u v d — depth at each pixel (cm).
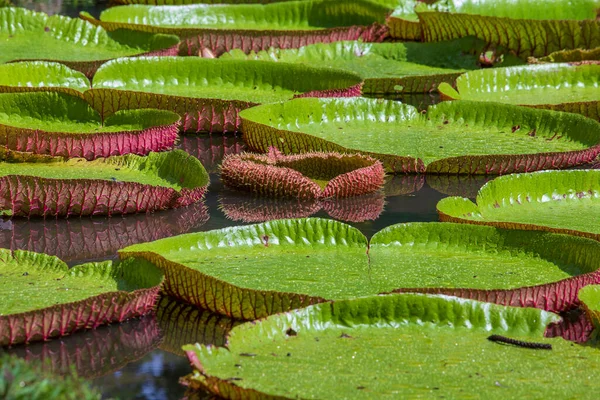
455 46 1120
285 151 792
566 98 973
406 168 771
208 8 1266
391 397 392
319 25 1268
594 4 1266
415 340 450
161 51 1010
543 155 759
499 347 445
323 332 455
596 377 418
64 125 846
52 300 493
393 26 1210
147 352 473
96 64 962
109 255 607
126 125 845
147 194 674
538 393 401
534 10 1270
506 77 1004
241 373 409
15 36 1133
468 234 575
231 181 731
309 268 540
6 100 840
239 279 519
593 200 676
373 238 575
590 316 475
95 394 409
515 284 523
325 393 393
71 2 1408
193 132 880
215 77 977
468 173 768
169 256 548
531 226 571
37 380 352
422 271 539
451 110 877
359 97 873
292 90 969
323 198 712
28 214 666
